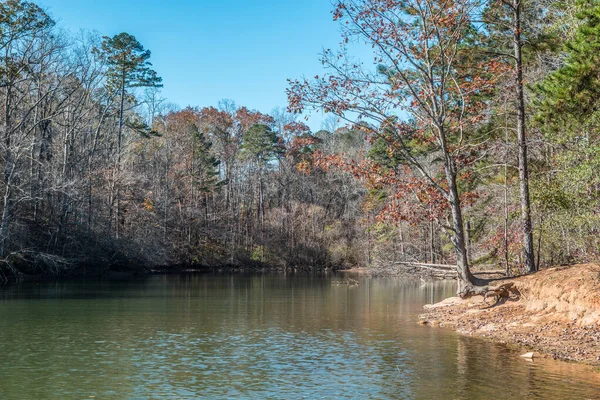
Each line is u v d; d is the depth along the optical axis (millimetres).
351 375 13812
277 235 79000
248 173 88125
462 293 24578
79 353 16469
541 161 29703
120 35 62312
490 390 12305
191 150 80500
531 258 25078
